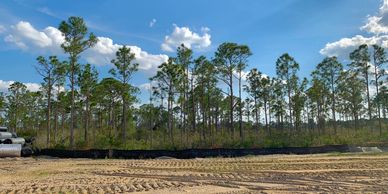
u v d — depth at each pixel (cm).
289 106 4641
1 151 2839
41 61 3791
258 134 4297
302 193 1085
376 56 4591
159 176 1524
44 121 5272
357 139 3775
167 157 2691
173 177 1483
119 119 5156
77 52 3572
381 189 1139
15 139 3147
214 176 1495
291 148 2816
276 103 4800
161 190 1162
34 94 4759
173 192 1124
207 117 5156
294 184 1271
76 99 4228
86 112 4128
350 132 4378
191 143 3778
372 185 1226
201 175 1531
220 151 2711
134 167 1927
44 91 4194
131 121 4869
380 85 4600
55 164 2184
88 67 3903
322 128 4956
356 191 1105
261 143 3609
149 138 4688
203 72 4084
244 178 1425
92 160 2553
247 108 5122
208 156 2692
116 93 4219
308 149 2827
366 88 4666
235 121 5381
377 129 4866
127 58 3916
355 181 1319
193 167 1867
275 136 4019
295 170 1675
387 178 1390
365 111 5031
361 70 4628
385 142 3641
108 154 2838
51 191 1156
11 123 4875
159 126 5222
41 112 5084
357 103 4881
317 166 1817
